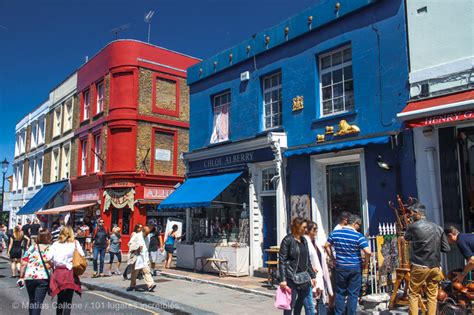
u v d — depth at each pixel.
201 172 14.36
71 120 25.47
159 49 22.34
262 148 12.05
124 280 12.00
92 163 22.30
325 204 10.55
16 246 13.45
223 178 12.95
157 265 15.37
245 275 11.94
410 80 8.72
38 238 6.70
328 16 10.66
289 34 11.73
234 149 12.94
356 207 9.90
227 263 12.04
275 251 10.16
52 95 28.69
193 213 14.72
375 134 9.18
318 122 10.70
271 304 8.34
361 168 9.48
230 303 8.45
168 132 22.19
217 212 13.73
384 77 9.31
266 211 12.18
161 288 10.34
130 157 20.59
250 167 12.38
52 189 25.86
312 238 6.68
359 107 9.77
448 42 8.30
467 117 7.10
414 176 8.47
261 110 12.70
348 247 6.48
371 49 9.66
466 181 7.73
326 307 6.73
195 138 15.23
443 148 7.98
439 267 5.97
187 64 23.56
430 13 8.65
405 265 7.34
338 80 10.62
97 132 22.05
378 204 9.06
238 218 12.84
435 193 8.00
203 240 13.50
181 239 16.22
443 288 6.60
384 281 7.43
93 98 22.95
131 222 20.11
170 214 21.31
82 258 6.52
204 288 10.30
